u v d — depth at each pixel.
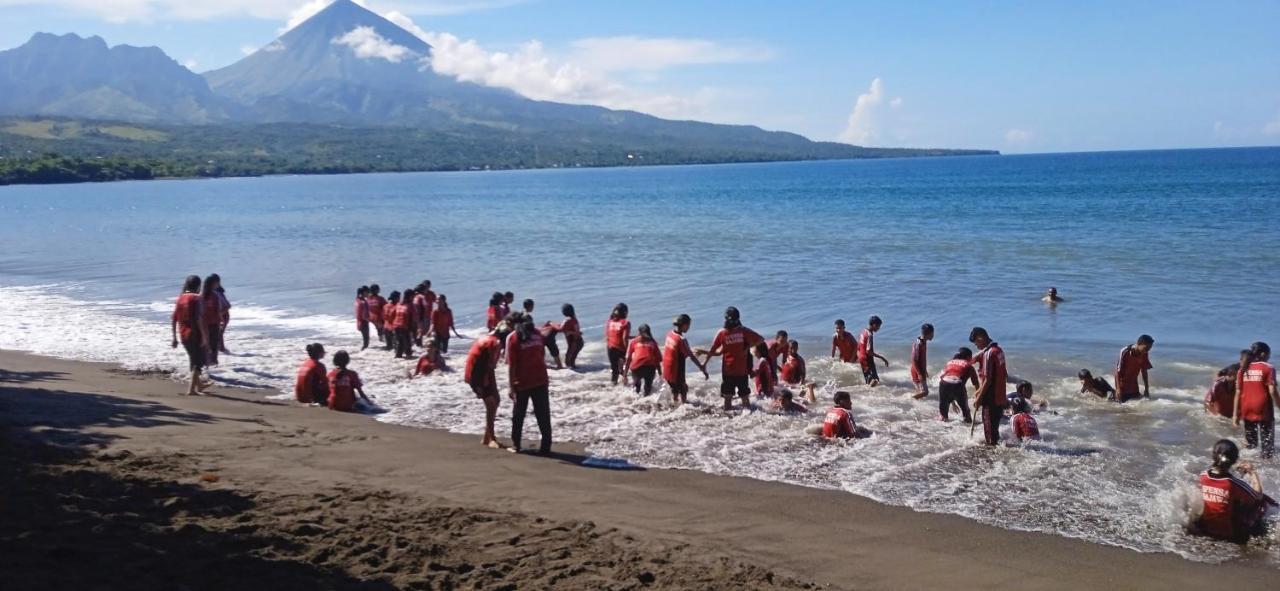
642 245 42.88
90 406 12.64
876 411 13.49
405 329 18.80
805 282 28.47
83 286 31.72
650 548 7.67
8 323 23.38
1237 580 7.34
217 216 77.31
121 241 51.88
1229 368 12.86
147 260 40.62
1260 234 37.66
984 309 22.80
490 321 19.53
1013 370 16.38
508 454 11.01
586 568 7.06
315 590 6.12
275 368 17.44
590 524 8.20
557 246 43.47
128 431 11.12
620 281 29.86
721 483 9.87
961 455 11.00
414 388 15.50
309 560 6.73
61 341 20.56
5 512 7.05
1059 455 11.02
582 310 24.28
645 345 14.49
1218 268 28.25
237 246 47.44
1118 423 12.64
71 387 14.46
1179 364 16.39
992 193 89.31
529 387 11.05
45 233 59.22
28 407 12.20
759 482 9.91
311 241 49.91
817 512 8.89
